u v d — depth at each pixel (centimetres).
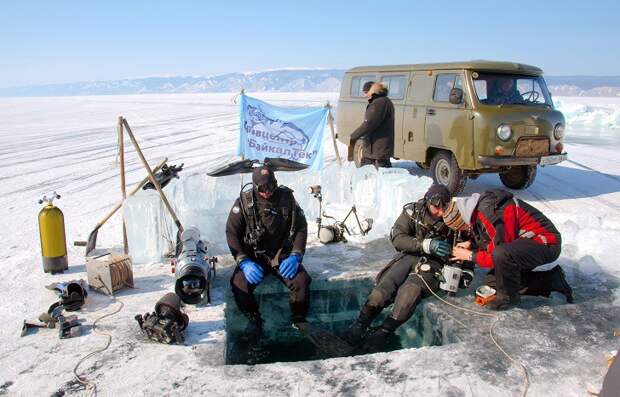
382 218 602
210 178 605
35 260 517
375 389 294
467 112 751
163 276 470
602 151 1462
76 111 4378
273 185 408
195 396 289
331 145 1591
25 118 3338
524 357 329
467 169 769
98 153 1462
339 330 432
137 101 7969
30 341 350
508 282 395
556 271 411
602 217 658
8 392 292
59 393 291
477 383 300
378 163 786
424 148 852
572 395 288
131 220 498
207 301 413
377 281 443
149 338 352
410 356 331
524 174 873
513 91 801
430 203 413
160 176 537
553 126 782
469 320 384
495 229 392
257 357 396
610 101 6050
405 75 904
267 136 765
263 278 463
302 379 305
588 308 402
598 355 332
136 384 300
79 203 798
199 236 463
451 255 429
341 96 1127
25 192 902
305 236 437
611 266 487
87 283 451
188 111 4125
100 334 360
